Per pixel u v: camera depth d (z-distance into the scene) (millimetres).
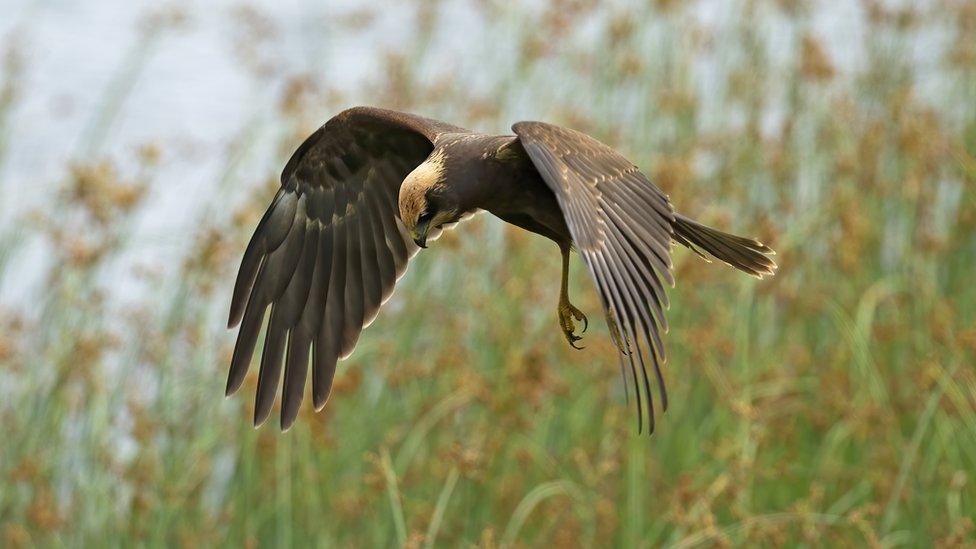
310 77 17219
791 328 15586
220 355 14227
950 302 15367
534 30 18078
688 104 17078
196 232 15109
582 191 7816
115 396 14383
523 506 12922
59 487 14000
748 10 18312
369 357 14930
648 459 14086
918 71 18562
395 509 11609
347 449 14047
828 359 15305
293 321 10391
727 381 14148
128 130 24906
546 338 14695
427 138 9953
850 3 22641
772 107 17719
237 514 13734
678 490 12625
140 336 14555
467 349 14727
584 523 13352
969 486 13453
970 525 12430
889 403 14719
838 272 15906
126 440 15250
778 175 16625
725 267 15445
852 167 16188
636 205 7918
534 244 15445
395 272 10430
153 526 13352
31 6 31062
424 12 18922
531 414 13625
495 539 12984
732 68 18109
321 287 10461
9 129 18984
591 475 13102
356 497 13445
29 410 14195
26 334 14570
